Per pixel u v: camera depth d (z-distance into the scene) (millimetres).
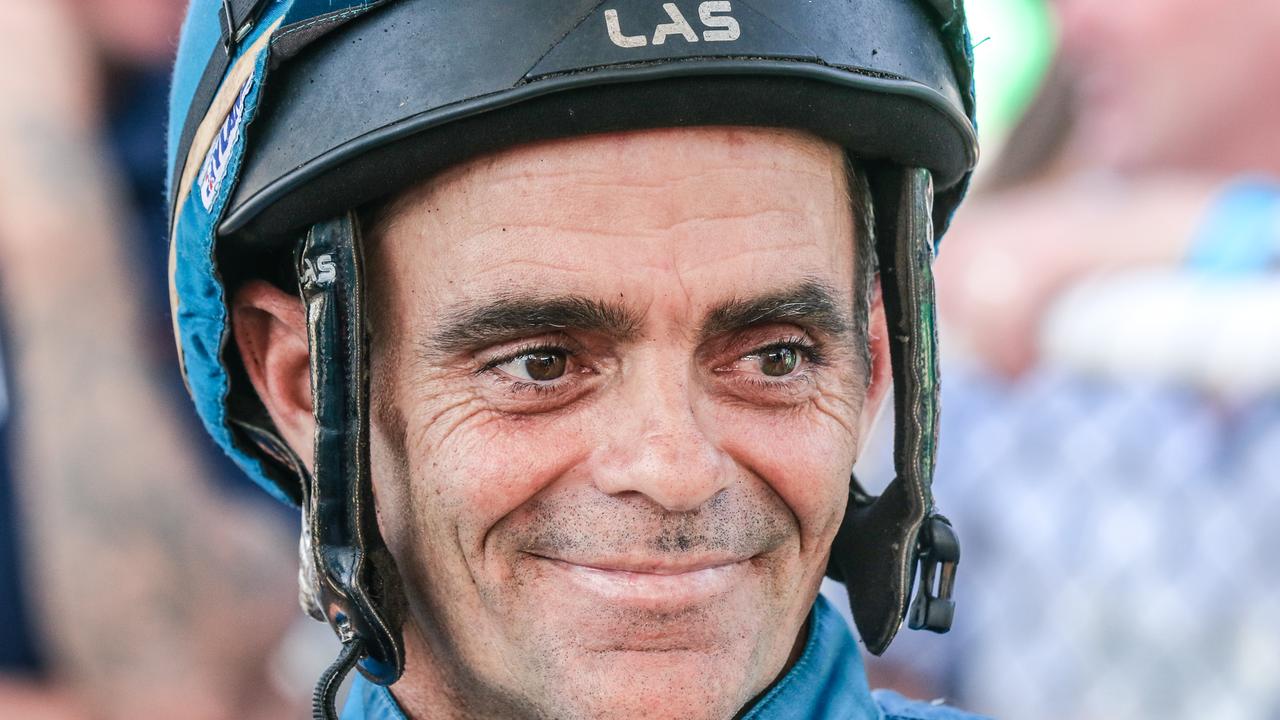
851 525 4441
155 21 6184
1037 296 7016
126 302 5660
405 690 4418
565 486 3887
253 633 5684
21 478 5434
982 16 8055
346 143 3801
